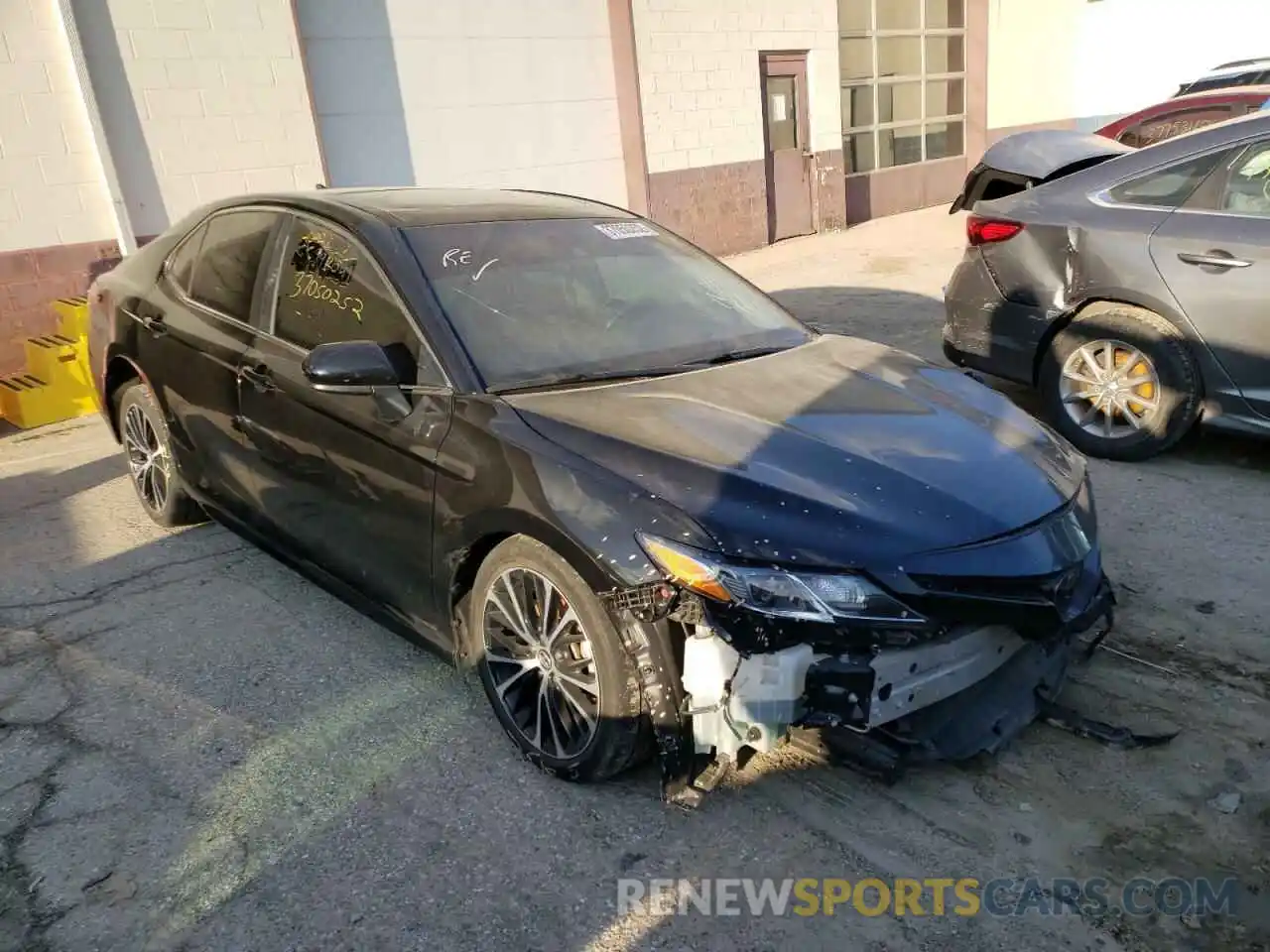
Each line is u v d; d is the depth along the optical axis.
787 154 13.12
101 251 7.63
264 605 3.99
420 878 2.52
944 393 3.33
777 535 2.45
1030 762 2.92
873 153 14.70
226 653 3.62
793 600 2.39
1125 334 4.98
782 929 2.35
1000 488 2.74
